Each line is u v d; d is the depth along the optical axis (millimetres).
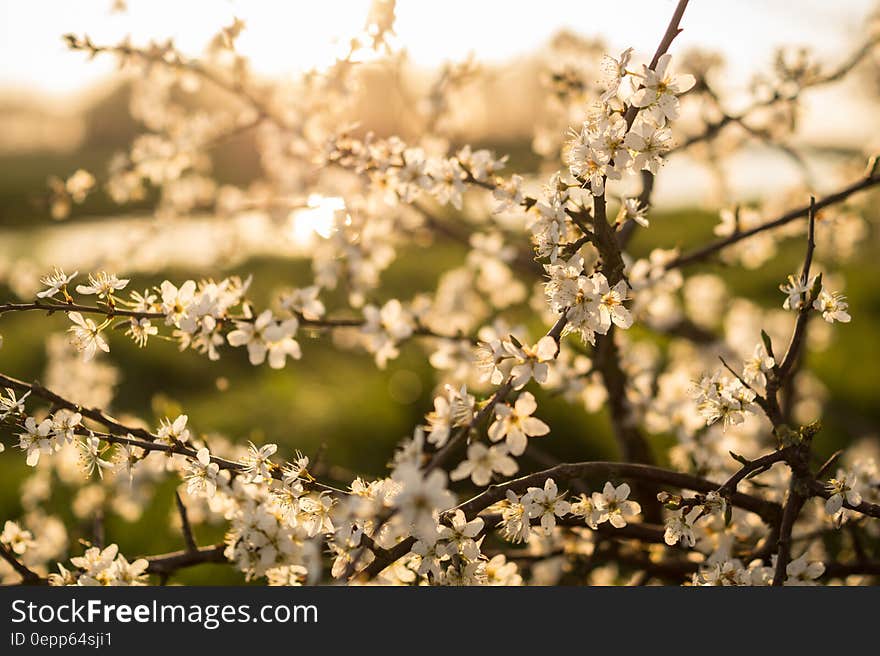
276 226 3693
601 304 1619
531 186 2211
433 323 3309
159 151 3709
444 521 1672
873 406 7000
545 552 2588
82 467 1798
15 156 30906
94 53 2789
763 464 1665
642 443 2963
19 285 4746
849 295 10273
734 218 2775
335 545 1731
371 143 2354
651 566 2580
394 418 6945
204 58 3088
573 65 3223
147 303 1845
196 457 1807
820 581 2291
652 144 1623
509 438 1404
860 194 3520
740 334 5129
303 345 9148
